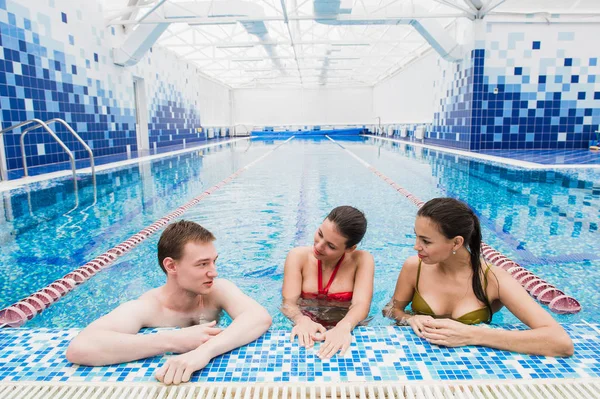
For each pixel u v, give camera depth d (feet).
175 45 37.01
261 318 4.88
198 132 54.19
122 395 3.71
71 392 3.76
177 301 5.19
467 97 31.73
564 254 9.33
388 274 8.48
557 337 4.26
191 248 4.79
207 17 27.76
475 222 5.11
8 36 20.01
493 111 30.89
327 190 17.44
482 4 28.99
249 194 16.63
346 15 27.58
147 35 30.27
